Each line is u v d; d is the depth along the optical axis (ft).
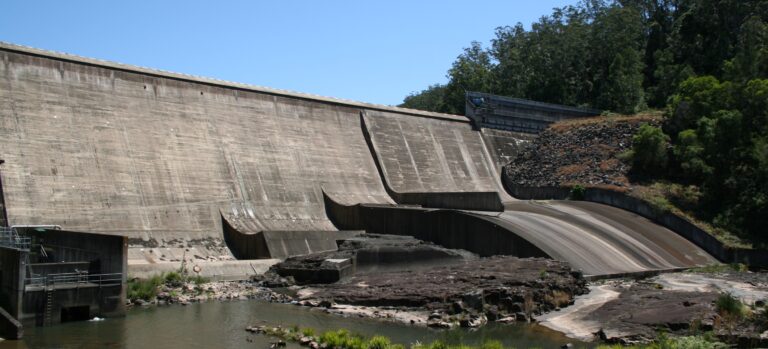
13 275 130.11
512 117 367.04
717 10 387.34
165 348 114.42
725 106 276.82
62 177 199.72
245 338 122.21
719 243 217.97
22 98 207.82
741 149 250.78
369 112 317.01
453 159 327.26
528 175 318.24
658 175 272.92
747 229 229.66
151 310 148.87
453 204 254.47
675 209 239.71
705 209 243.81
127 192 209.97
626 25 409.28
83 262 144.97
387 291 160.04
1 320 121.90
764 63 294.05
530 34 447.83
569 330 130.41
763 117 259.80
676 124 290.97
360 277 187.73
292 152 270.05
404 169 301.84
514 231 205.46
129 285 161.48
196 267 186.39
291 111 286.05
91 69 230.48
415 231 231.30
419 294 152.56
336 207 257.55
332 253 200.34
